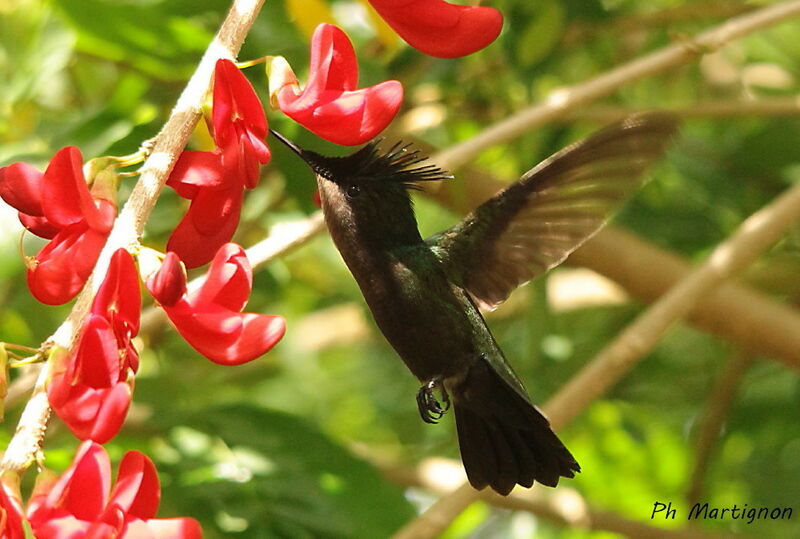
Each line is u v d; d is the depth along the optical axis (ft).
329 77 4.42
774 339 4.90
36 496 4.33
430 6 4.43
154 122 4.76
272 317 4.38
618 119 4.94
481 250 4.66
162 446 4.83
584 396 4.72
